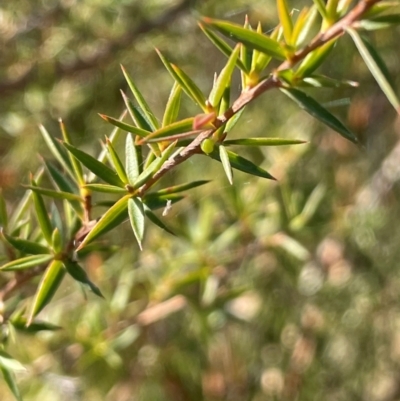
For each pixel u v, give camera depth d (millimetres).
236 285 392
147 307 303
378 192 412
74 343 302
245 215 316
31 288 229
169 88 450
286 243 311
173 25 400
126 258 370
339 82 157
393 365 437
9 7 370
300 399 439
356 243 413
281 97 442
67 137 184
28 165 418
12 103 406
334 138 442
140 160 168
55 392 390
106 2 367
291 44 155
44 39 376
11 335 190
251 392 454
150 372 425
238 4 414
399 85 429
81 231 179
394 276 416
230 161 161
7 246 195
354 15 150
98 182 184
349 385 437
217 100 155
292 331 432
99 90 435
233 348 449
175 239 348
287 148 371
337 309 421
